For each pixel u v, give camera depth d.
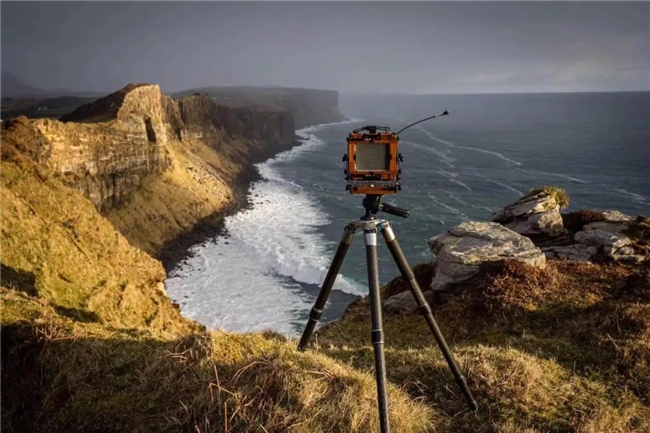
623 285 11.14
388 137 4.40
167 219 63.31
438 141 162.38
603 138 161.38
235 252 51.12
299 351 6.12
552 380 6.64
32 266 19.67
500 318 10.48
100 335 7.64
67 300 19.02
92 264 23.55
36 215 24.47
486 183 87.25
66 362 6.88
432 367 6.77
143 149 67.56
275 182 98.44
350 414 5.12
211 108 126.06
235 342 6.58
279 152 152.50
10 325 7.80
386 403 4.34
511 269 11.87
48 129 52.19
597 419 5.62
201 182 77.88
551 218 14.73
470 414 5.80
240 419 5.07
